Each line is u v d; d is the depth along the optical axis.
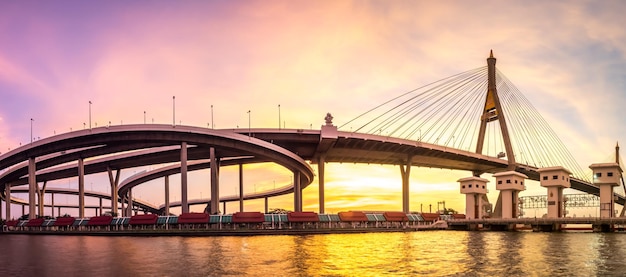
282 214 125.50
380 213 139.88
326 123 148.00
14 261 62.09
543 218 121.81
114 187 179.62
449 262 58.88
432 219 146.75
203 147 152.12
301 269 53.81
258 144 139.00
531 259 61.41
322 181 163.00
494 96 193.88
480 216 150.50
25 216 167.62
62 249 77.44
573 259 61.31
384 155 171.50
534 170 197.00
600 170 124.12
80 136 134.62
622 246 77.19
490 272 51.88
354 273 51.38
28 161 157.62
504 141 190.25
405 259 61.47
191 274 51.09
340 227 121.19
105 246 81.88
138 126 132.50
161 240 94.44
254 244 82.38
